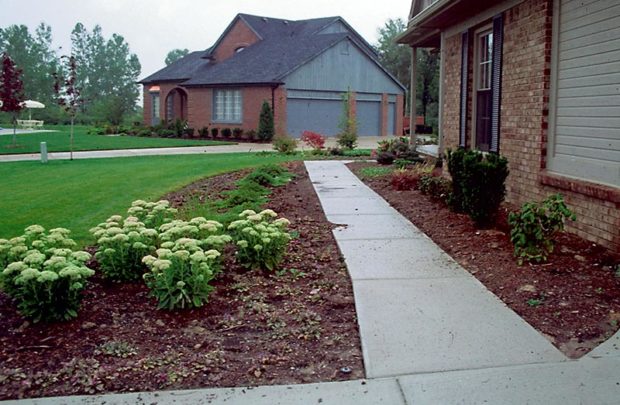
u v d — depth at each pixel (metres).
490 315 4.54
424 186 9.65
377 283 5.32
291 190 10.80
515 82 8.19
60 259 4.39
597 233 6.19
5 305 4.82
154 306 4.83
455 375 3.65
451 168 7.99
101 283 5.32
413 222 7.82
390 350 4.00
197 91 32.97
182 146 25.48
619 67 5.92
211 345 4.16
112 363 3.89
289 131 30.25
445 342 4.10
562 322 4.36
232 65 32.97
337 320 4.59
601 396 3.37
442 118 12.08
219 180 12.11
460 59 10.68
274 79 29.28
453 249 6.37
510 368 3.71
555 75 7.17
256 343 4.20
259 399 3.45
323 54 31.44
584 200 6.43
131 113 65.50
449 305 4.76
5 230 7.62
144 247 5.15
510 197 8.39
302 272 5.71
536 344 4.03
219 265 5.45
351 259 6.09
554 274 5.32
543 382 3.54
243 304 4.89
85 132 37.06
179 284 4.59
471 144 10.30
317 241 6.88
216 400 3.44
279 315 4.68
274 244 5.72
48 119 53.81
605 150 6.20
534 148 7.61
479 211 6.98
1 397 3.50
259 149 23.97
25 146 24.31
